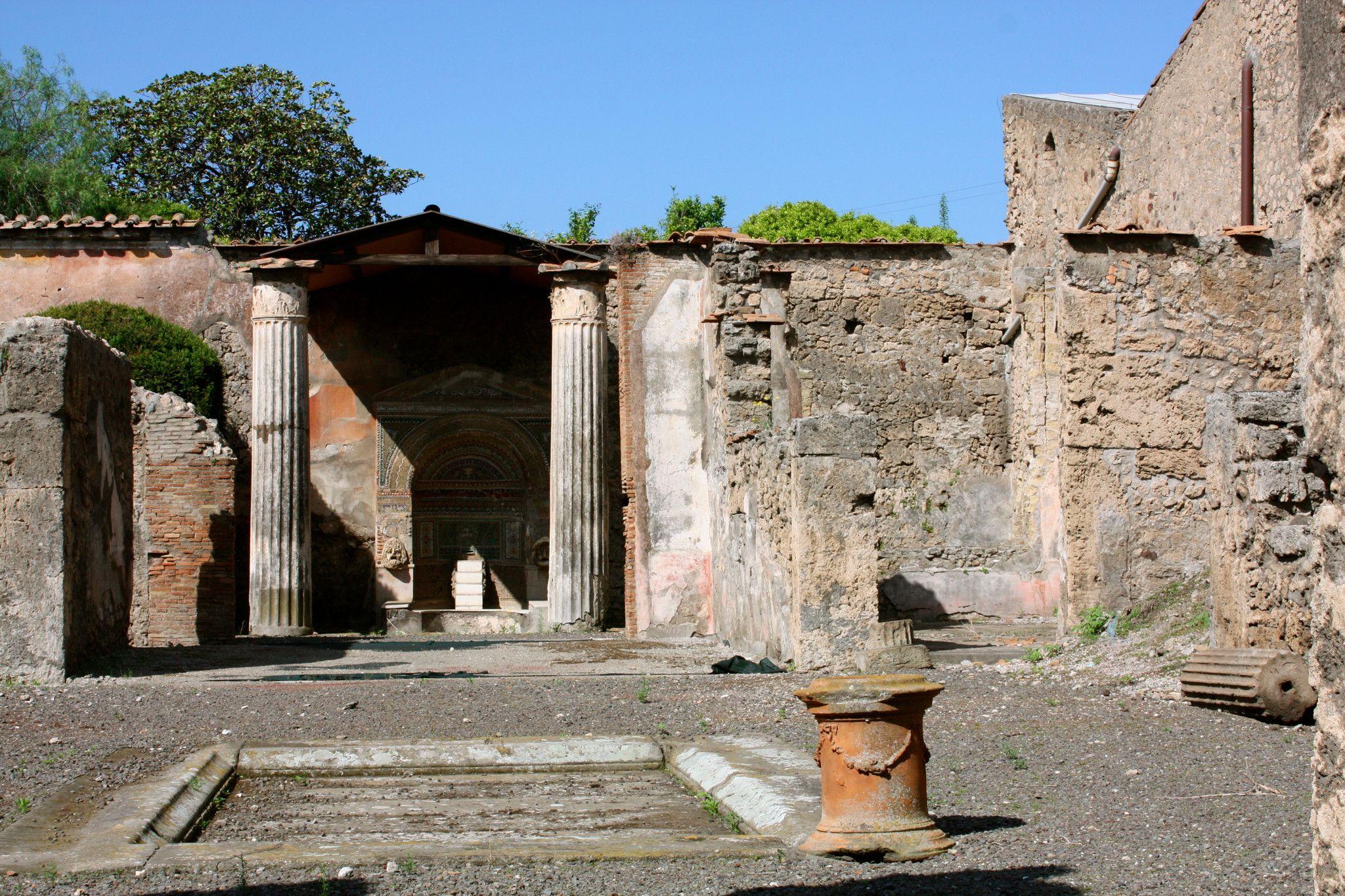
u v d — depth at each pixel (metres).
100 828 6.96
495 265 23.20
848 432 13.65
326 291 25.56
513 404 25.86
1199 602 13.30
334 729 10.24
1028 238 27.84
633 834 7.27
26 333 13.57
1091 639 13.88
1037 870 5.96
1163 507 14.62
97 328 23.44
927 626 19.84
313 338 25.52
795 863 6.31
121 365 15.91
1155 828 6.66
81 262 24.55
